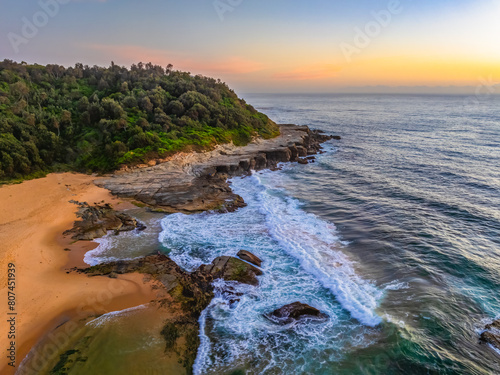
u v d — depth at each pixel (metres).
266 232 30.50
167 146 52.56
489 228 30.98
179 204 36.72
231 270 23.27
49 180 43.06
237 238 29.19
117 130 54.00
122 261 24.25
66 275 22.41
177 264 24.44
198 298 20.44
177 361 15.77
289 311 19.00
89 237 28.31
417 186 44.59
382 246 27.80
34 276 22.06
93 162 48.59
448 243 28.09
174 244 27.78
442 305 20.03
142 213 34.53
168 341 16.95
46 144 48.88
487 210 35.22
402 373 15.36
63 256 25.06
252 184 47.09
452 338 17.44
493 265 24.61
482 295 21.17
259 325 18.52
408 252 26.73
